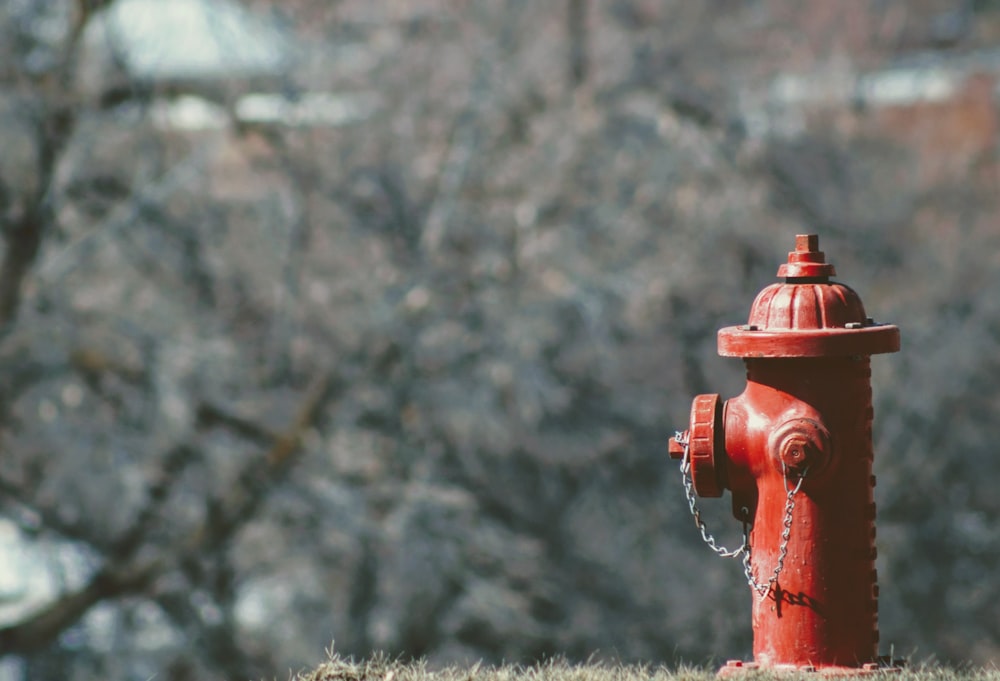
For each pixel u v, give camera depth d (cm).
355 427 4950
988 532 5669
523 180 5109
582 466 5103
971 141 6034
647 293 5053
